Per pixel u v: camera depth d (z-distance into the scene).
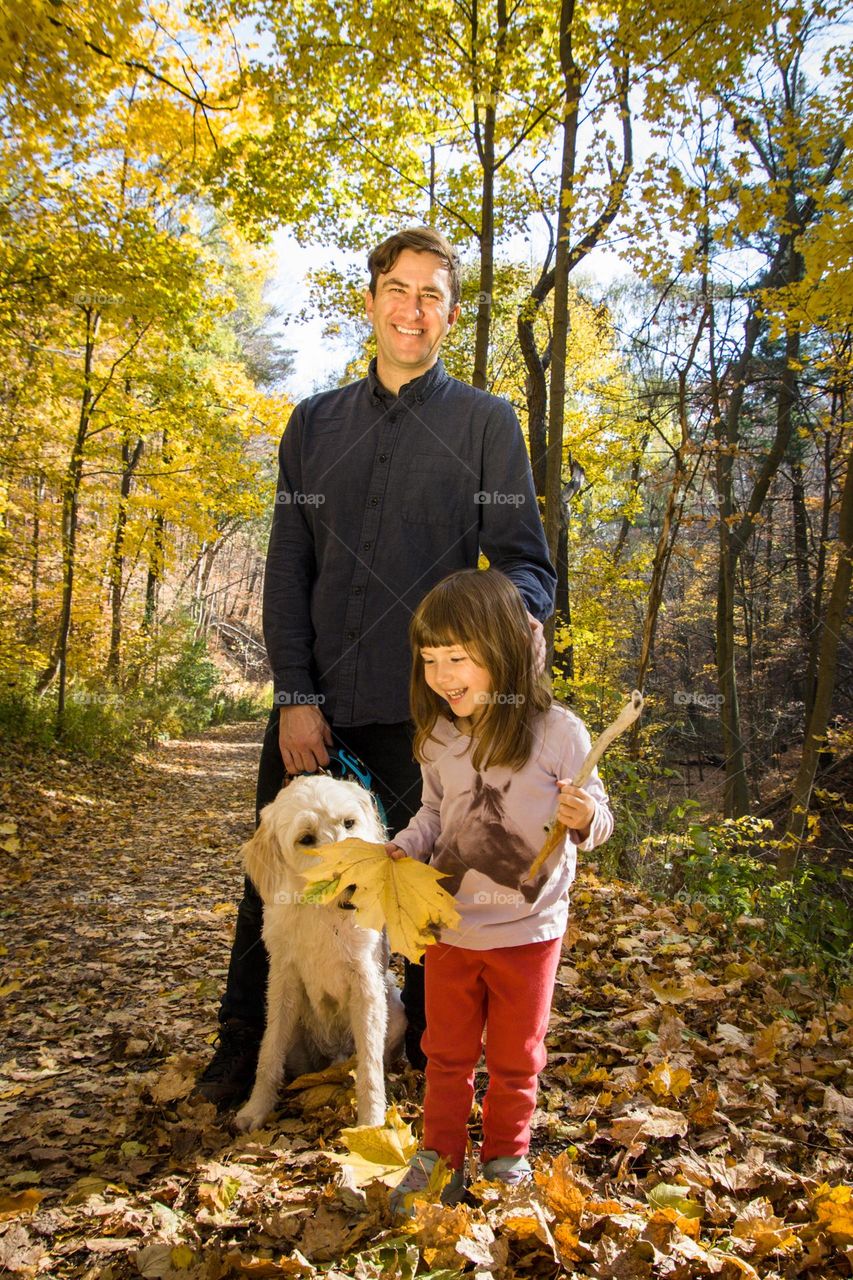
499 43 9.46
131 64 9.20
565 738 2.18
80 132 9.29
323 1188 2.34
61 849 9.34
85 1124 2.94
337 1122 2.70
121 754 16.17
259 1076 2.82
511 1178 2.15
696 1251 1.85
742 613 21.31
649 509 15.94
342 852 2.01
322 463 2.85
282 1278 1.95
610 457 15.09
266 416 15.59
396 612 2.73
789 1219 2.11
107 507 15.99
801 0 7.38
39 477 14.53
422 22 9.45
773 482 18.42
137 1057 3.65
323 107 10.96
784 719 20.70
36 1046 3.90
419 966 2.99
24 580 16.75
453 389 2.79
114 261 10.98
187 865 8.93
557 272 9.20
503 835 2.17
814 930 5.32
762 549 21.12
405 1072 3.01
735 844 9.95
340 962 2.65
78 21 7.96
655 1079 2.68
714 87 7.63
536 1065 2.20
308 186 11.57
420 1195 2.03
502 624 2.11
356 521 2.77
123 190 11.48
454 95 10.27
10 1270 2.06
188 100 10.21
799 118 7.85
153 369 14.68
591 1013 3.51
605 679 13.99
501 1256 1.87
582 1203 1.99
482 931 2.17
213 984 4.66
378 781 2.86
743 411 15.99
